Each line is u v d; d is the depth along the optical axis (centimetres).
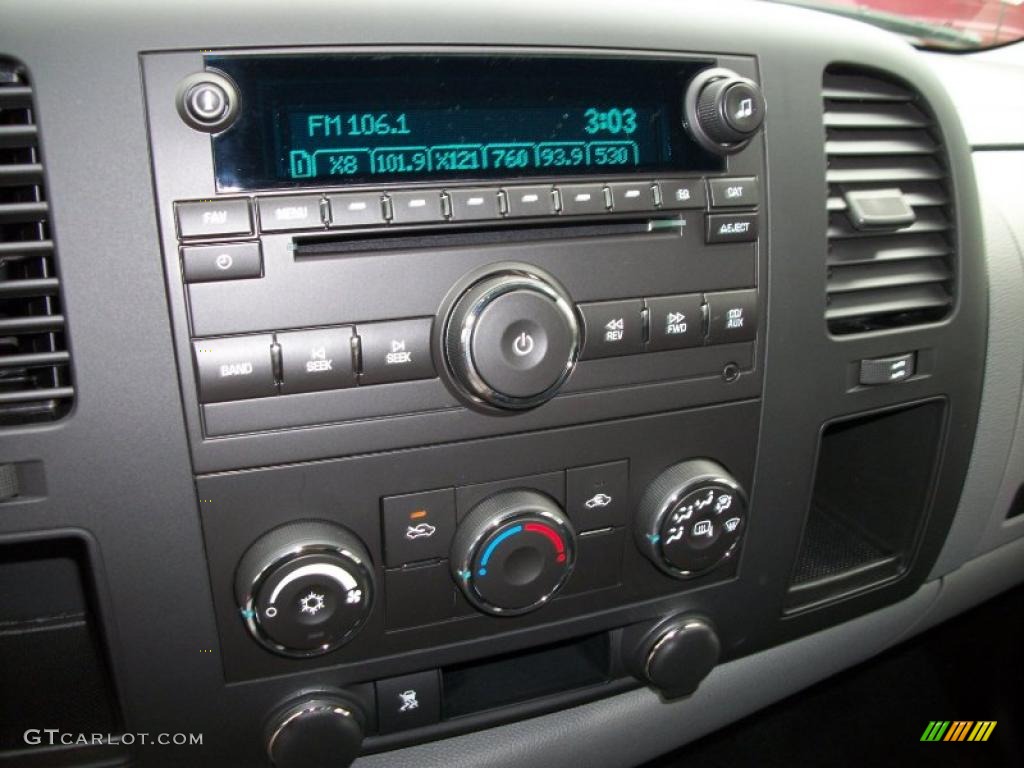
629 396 67
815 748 124
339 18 57
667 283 66
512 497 64
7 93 52
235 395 57
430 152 59
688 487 69
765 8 73
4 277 56
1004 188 97
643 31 65
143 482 57
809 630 87
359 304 58
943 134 82
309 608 60
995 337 92
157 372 55
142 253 54
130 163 54
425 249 59
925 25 116
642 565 72
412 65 58
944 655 142
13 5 53
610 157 63
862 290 79
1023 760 121
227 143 55
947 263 84
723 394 71
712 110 65
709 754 123
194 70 54
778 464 75
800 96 72
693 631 76
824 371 76
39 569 72
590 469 67
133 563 58
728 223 67
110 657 60
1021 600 150
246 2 55
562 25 62
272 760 65
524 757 79
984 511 101
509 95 60
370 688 68
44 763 64
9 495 55
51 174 53
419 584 65
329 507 60
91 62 53
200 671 62
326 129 57
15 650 74
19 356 54
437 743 76
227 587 60
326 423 59
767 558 79
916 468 91
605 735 82
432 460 62
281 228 56
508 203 60
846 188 77
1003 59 126
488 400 61
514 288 59
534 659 81
